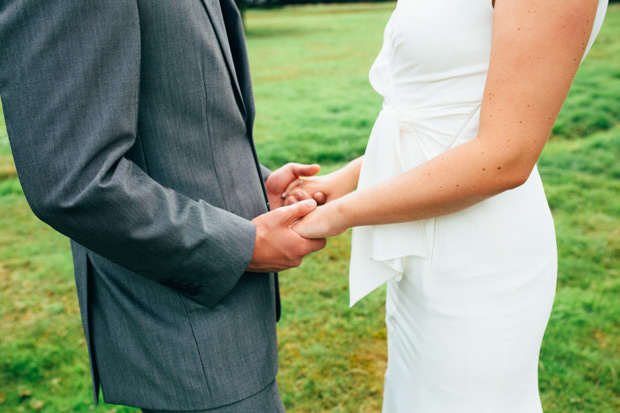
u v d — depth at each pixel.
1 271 3.93
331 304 3.40
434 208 1.14
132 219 1.04
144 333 1.25
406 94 1.29
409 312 1.41
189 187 1.19
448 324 1.30
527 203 1.26
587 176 5.14
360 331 3.12
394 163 1.30
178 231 1.09
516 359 1.30
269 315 1.37
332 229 1.24
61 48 0.97
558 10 0.95
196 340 1.24
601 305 3.15
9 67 0.97
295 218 1.26
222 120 1.19
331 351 2.95
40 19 0.96
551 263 1.31
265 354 1.33
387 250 1.30
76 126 0.99
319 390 2.66
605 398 2.48
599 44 13.07
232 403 1.27
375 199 1.18
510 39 0.98
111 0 0.98
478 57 1.16
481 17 1.13
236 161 1.26
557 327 2.97
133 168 1.08
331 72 12.74
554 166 5.41
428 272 1.30
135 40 1.02
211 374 1.25
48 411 2.59
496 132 1.02
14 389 2.74
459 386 1.32
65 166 1.00
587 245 3.86
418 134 1.27
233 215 1.20
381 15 28.86
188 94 1.12
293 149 6.56
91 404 2.62
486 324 1.26
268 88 10.95
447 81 1.20
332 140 6.91
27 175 1.01
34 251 4.24
